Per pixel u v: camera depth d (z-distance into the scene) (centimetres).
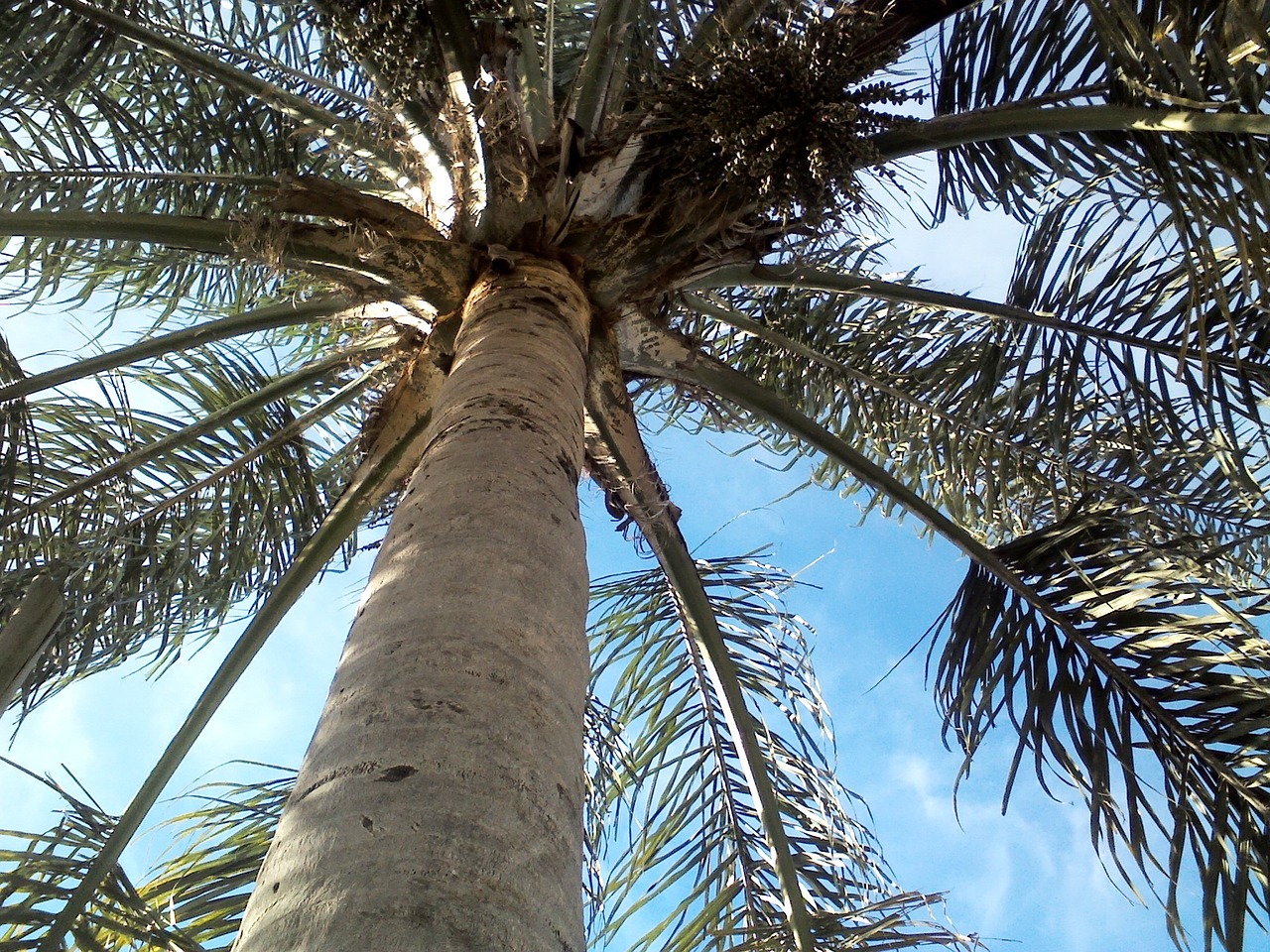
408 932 141
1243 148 329
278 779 448
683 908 467
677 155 405
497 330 332
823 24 365
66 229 395
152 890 385
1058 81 421
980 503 528
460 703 184
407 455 434
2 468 430
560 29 628
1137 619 404
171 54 481
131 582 473
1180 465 445
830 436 458
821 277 450
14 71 446
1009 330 451
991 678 412
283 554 514
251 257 405
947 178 483
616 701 529
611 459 450
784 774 497
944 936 383
